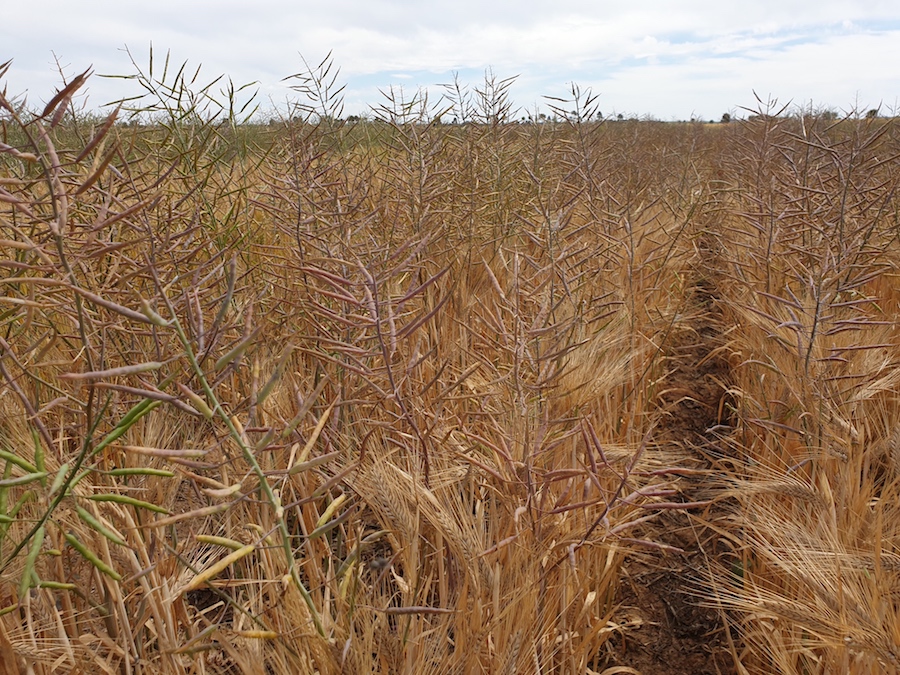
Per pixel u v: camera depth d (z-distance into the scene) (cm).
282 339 290
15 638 174
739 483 265
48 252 189
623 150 904
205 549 226
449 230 426
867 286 483
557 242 311
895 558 224
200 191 291
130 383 234
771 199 418
